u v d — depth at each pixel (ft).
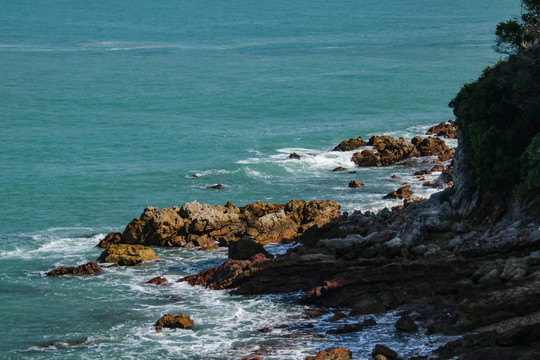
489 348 131.85
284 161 330.75
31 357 149.38
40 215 261.44
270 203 271.90
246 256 197.26
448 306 153.58
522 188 178.40
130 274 199.72
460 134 209.05
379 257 173.99
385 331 149.59
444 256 170.91
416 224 190.90
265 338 152.15
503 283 154.81
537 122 185.98
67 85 586.45
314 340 149.07
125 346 152.76
